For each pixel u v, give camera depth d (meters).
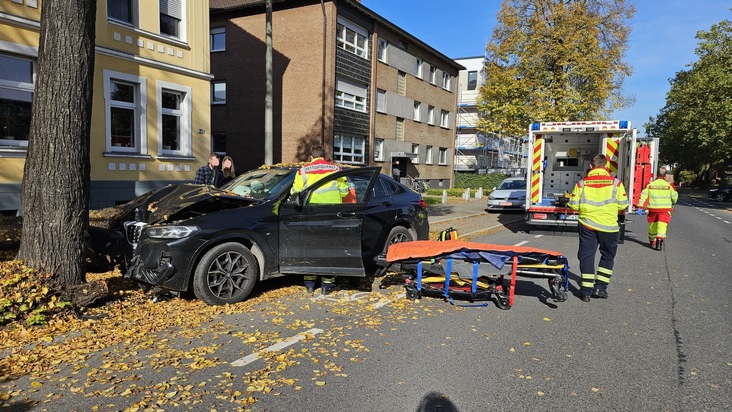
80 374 3.87
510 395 3.64
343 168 6.62
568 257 9.44
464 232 12.75
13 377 3.78
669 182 10.66
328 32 22.44
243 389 3.65
